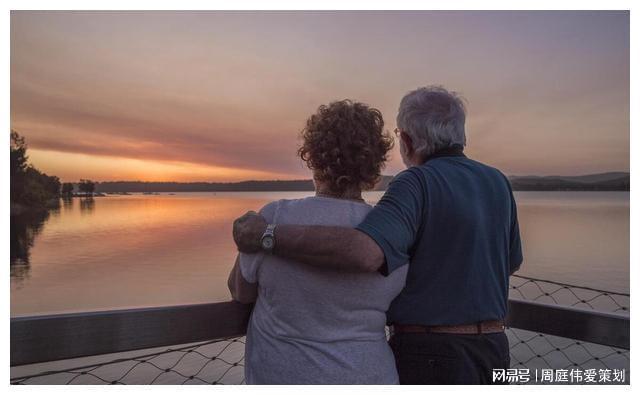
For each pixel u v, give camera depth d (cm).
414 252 140
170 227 14662
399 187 138
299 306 125
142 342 134
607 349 694
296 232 120
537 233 8306
